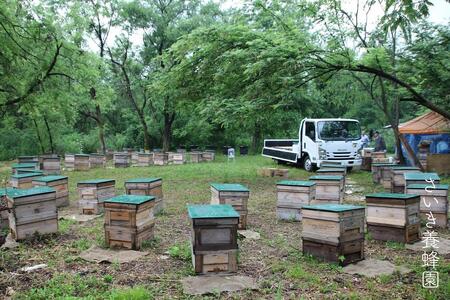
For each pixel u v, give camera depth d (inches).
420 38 430.6
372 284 183.8
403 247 240.7
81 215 335.9
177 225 300.5
